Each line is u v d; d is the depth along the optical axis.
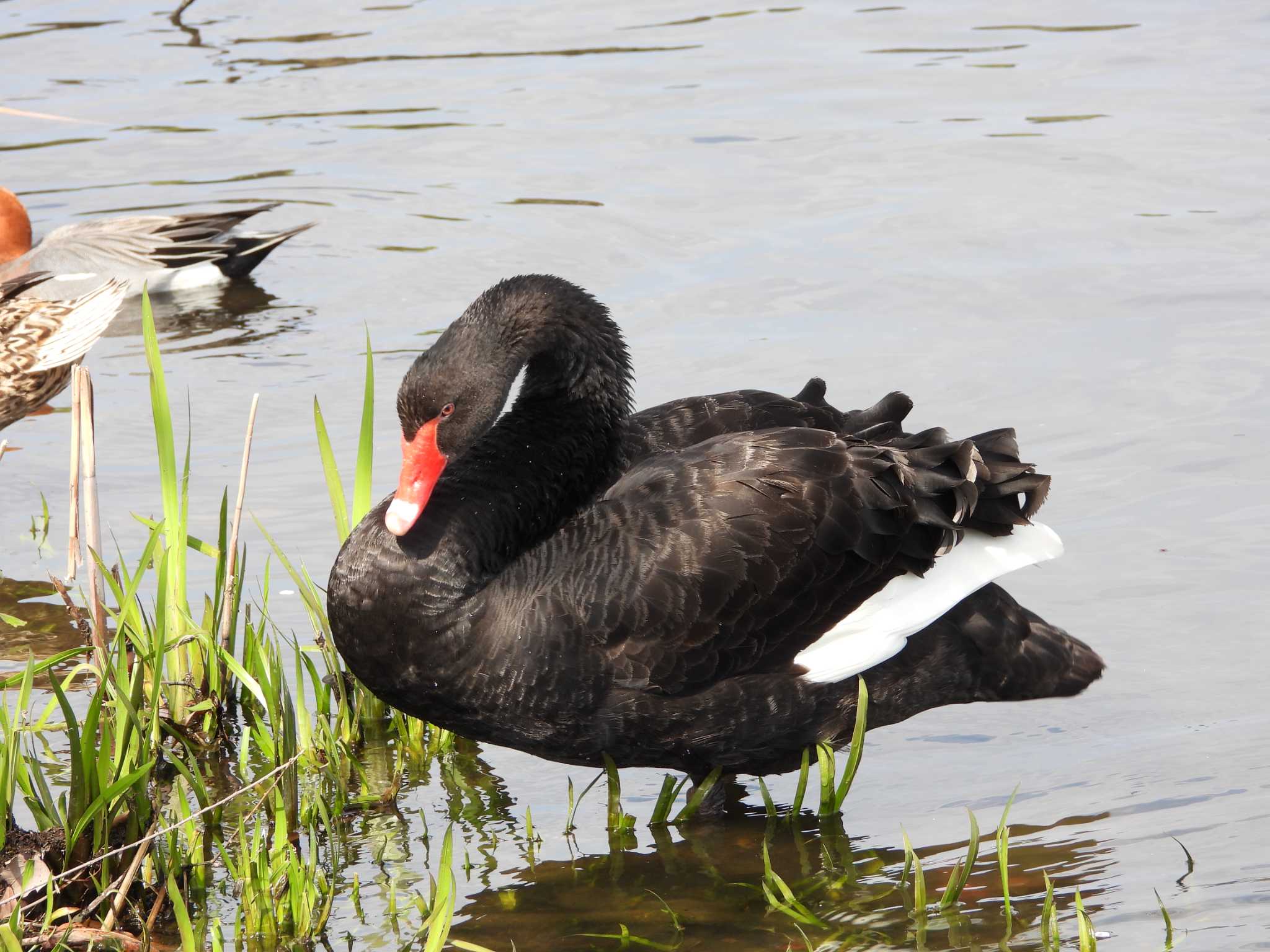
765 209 18.89
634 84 23.36
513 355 9.76
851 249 17.66
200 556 12.16
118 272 18.39
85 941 7.93
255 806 8.90
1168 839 8.73
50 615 11.66
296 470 13.48
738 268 17.34
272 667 9.80
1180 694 10.22
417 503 9.20
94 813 8.17
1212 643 10.70
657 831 9.34
